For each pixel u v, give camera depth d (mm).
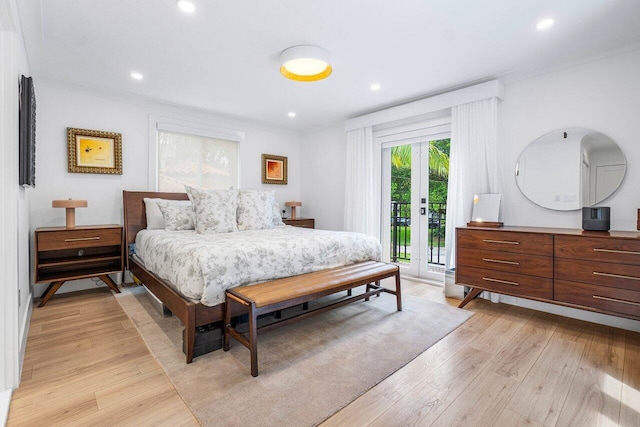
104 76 2998
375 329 2318
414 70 2857
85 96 3311
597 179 2549
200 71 2891
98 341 2082
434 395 1523
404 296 3160
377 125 4195
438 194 3762
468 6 1923
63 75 2973
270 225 3650
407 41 2340
